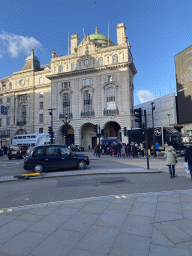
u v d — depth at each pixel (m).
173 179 8.97
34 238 3.63
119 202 5.49
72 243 3.41
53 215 4.70
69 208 5.14
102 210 4.91
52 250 3.22
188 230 3.73
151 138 22.95
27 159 11.25
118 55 37.53
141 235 3.59
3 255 3.14
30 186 8.33
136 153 21.27
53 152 11.72
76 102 39.88
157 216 4.43
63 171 11.76
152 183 8.20
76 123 39.31
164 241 3.36
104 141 32.16
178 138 21.11
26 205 5.60
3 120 49.81
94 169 12.39
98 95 38.38
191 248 3.13
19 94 48.38
